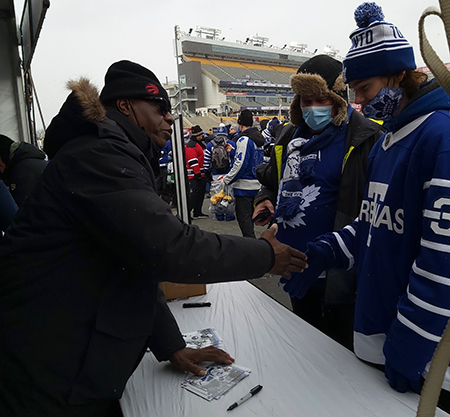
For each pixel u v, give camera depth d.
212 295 1.86
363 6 1.13
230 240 1.06
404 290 1.12
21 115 4.18
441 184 0.93
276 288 3.75
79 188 0.97
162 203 1.00
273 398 1.11
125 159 1.00
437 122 1.00
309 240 1.86
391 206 1.12
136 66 1.22
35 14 2.68
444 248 0.92
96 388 1.00
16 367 0.98
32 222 1.00
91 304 1.00
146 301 1.08
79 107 1.05
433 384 0.58
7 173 2.48
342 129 1.82
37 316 0.98
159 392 1.20
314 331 1.47
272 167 2.19
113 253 0.99
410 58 1.10
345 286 1.71
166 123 1.26
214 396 1.14
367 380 1.16
